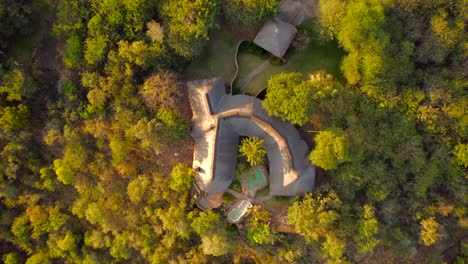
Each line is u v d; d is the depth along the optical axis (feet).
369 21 133.28
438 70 143.74
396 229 155.02
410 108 143.54
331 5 139.33
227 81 155.22
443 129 144.05
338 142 136.67
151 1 139.33
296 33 148.56
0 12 144.46
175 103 147.64
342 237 150.20
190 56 145.38
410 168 150.00
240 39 152.87
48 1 157.17
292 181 145.79
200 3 135.23
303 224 144.36
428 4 136.77
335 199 146.10
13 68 153.28
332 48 152.76
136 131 144.56
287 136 145.48
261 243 157.38
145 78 149.28
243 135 150.51
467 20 137.49
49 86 162.50
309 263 160.76
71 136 156.76
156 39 139.95
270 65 155.02
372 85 141.69
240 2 138.62
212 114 144.05
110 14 140.05
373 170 147.64
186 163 159.84
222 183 151.02
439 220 158.20
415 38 140.05
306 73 155.12
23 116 156.25
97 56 143.33
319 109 146.82
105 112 153.28
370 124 144.77
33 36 160.86
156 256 162.09
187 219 156.56
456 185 150.00
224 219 159.63
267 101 141.18
